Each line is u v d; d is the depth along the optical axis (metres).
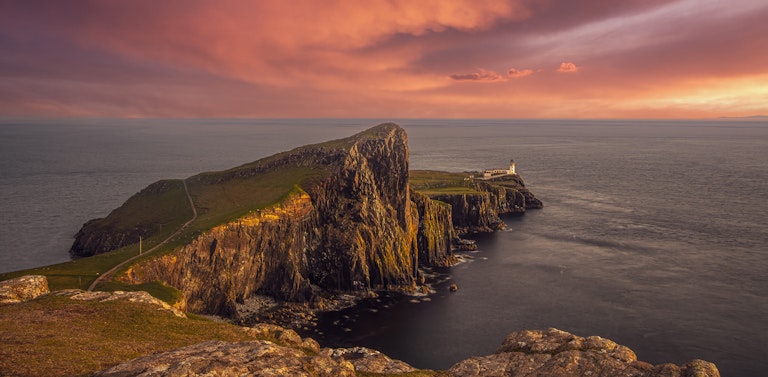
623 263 152.00
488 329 108.88
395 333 107.69
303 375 39.38
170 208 173.62
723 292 126.19
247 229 127.50
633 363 47.88
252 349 42.66
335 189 152.00
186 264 115.31
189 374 36.44
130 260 107.31
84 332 49.97
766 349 96.81
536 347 53.28
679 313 113.75
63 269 102.31
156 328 54.47
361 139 171.38
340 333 108.06
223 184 189.88
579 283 135.38
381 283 137.00
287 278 128.88
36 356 41.53
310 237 141.38
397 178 159.12
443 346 101.31
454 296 129.25
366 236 140.88
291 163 190.12
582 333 104.88
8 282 63.59
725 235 181.75
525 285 135.50
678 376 44.28
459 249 175.00
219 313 118.31
